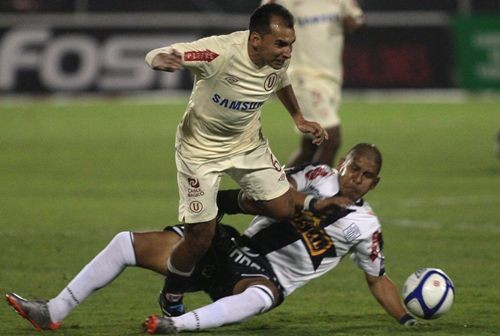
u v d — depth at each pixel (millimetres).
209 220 19922
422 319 21578
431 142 60656
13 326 20734
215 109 19984
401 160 53094
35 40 80688
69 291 19953
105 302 23469
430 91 83750
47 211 37688
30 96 81062
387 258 29203
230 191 21109
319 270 20484
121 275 26578
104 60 81375
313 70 38562
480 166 50906
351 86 84062
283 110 79500
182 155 20375
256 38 19578
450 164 51688
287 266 20328
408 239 32125
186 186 20188
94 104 79938
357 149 20641
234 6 81312
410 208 38344
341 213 20312
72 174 48438
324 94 38438
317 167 20938
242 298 19422
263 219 20594
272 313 22438
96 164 51969
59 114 74562
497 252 30031
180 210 20266
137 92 82188
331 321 21609
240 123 20203
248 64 19734
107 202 39938
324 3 38531
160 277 26406
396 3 83125
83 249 30484
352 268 27922
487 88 83938
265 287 19734
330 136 38469
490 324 21234
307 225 20344
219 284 20344
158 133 65438
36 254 29656
